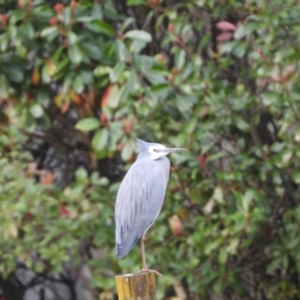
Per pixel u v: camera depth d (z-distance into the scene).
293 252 11.34
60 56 11.38
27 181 11.06
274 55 11.12
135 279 7.66
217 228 11.38
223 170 11.41
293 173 11.16
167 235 11.66
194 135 10.96
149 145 10.15
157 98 10.95
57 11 10.88
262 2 11.23
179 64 11.23
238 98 11.17
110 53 11.03
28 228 11.16
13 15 11.03
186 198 11.65
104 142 10.83
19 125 11.46
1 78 11.36
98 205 11.17
